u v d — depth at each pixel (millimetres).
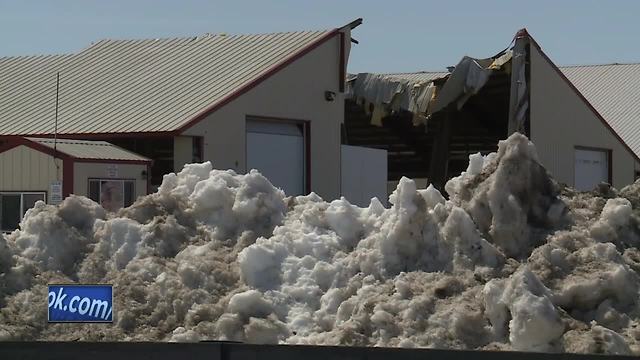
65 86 34844
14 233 11914
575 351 8953
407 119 41812
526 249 10508
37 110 33094
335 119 35312
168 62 35344
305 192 33938
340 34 35500
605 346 8938
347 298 10508
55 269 11375
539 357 7277
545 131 38719
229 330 10242
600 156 44000
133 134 29406
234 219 12016
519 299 9336
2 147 24031
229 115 30781
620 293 9750
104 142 27562
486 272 10211
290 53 33719
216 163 30250
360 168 36719
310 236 11367
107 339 10328
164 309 10719
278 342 10078
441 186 39656
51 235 11648
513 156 10898
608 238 10500
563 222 10781
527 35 36688
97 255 11500
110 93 33281
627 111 59375
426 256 10625
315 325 10312
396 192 11016
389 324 9742
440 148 39781
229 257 11391
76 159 23359
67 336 10445
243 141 31281
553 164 39500
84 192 23562
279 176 33125
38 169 23625
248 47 35312
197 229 11977
